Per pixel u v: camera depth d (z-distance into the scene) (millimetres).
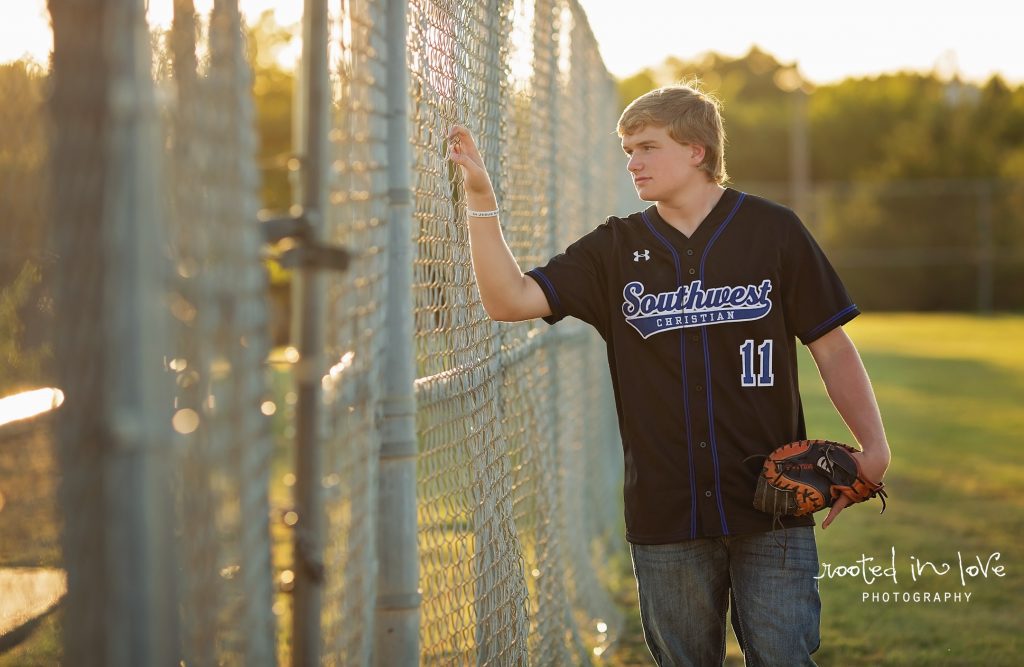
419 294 4758
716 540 5375
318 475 3285
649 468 5305
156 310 2434
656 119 5262
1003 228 61344
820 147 78188
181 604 3230
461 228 5621
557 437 8422
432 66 5035
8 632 4703
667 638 5477
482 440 5633
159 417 2537
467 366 5453
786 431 5320
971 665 7953
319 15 3270
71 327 2428
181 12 3225
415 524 4430
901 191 62469
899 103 77312
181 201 2855
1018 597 9695
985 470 15961
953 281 61656
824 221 63625
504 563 5961
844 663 8031
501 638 5812
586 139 11820
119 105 2346
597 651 8500
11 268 4008
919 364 32938
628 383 5355
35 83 3822
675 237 5344
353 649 3848
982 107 70062
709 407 5223
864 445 5273
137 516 2381
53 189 2416
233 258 2834
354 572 3844
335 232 3551
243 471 2895
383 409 4371
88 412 2424
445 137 5273
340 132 3586
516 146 7168
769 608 5238
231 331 2816
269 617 3207
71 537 2488
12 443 4348
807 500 5066
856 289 62500
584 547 10070
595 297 5477
